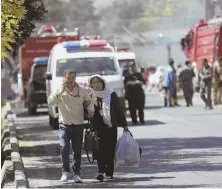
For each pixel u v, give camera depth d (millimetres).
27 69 85000
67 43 57438
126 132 30219
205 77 71250
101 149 30141
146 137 46688
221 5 94125
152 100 99625
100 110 29891
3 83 89000
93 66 55500
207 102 71750
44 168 35125
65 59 55719
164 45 156000
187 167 33062
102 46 57969
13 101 100500
